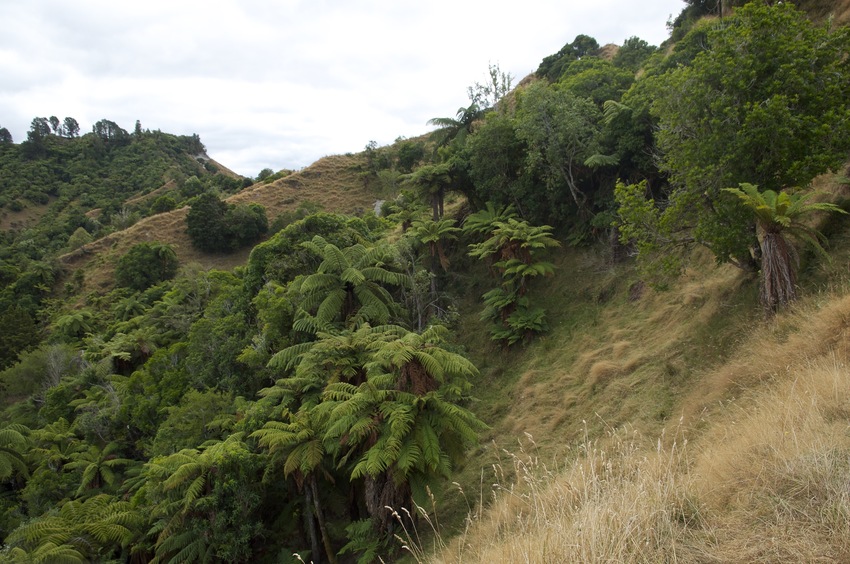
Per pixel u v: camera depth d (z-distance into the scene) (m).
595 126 17.52
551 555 2.90
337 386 10.62
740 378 7.60
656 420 8.82
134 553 13.63
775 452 3.54
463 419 9.87
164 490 11.57
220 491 11.10
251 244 52.09
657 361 10.90
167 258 45.69
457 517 10.22
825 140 8.16
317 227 23.14
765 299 8.59
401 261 19.67
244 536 11.07
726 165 8.62
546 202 19.22
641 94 15.12
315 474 11.73
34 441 21.91
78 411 25.09
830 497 2.77
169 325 30.34
